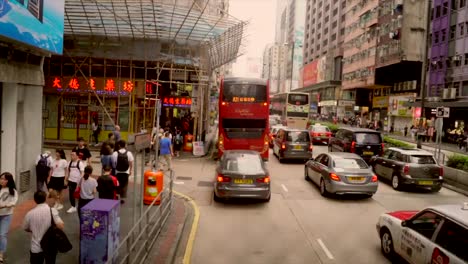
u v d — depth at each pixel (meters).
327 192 13.65
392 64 54.16
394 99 57.22
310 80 113.25
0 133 10.11
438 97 44.41
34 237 5.91
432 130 39.38
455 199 14.16
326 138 32.53
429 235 6.73
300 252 8.49
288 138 21.56
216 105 58.75
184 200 12.87
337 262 7.95
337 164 13.50
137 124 23.45
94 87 22.62
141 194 7.69
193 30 21.17
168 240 8.60
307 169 16.42
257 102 20.22
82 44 21.86
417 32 51.03
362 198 13.88
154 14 18.92
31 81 10.92
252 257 8.14
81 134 23.55
